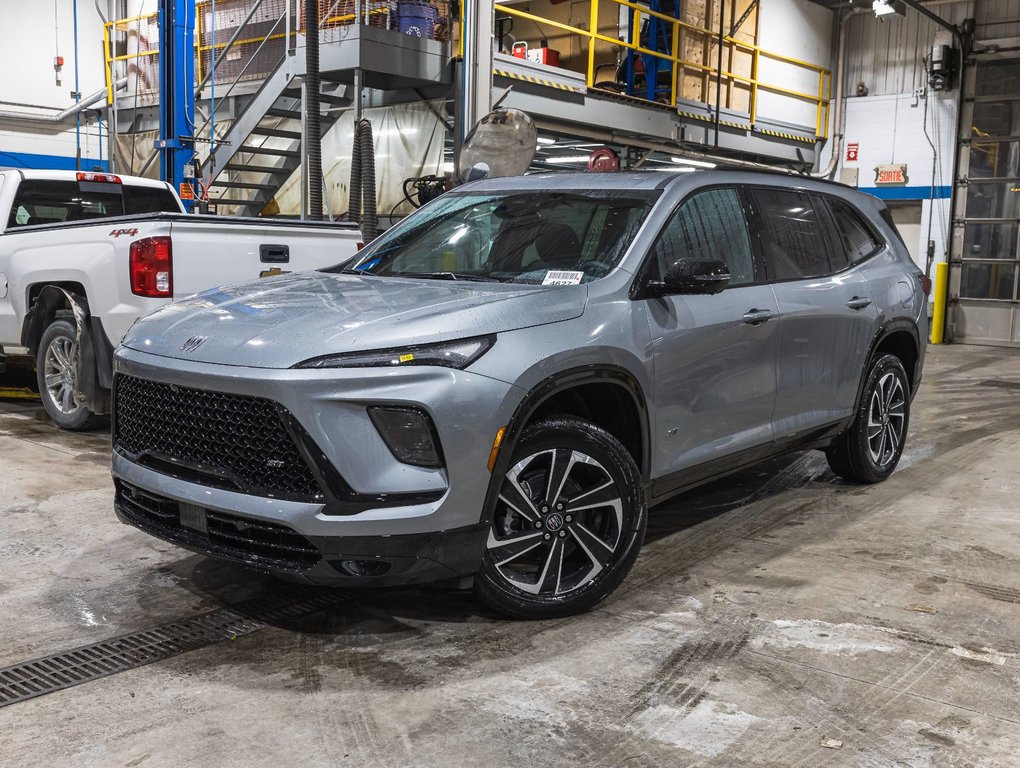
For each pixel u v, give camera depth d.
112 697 2.76
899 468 5.94
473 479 2.97
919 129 17.00
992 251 16.45
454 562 3.00
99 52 15.87
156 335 3.34
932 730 2.62
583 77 12.20
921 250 17.12
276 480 2.92
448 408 2.91
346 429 2.85
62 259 5.92
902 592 3.71
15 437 6.13
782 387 4.29
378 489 2.87
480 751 2.48
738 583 3.79
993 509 4.99
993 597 3.68
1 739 2.51
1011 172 16.20
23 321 6.38
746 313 4.00
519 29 14.78
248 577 3.75
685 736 2.57
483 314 3.13
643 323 3.52
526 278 3.66
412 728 2.59
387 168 11.77
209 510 3.04
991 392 9.77
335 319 3.10
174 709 2.69
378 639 3.19
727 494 5.21
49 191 6.95
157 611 3.40
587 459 3.33
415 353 2.93
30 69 15.01
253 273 5.91
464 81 10.12
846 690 2.86
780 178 4.65
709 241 4.00
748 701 2.78
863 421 5.09
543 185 4.24
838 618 3.43
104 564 3.87
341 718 2.65
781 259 4.39
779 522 4.68
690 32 13.91
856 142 17.73
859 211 5.19
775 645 3.18
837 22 17.67
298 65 10.73
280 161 12.43
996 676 2.98
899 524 4.68
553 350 3.16
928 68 16.56
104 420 6.48
